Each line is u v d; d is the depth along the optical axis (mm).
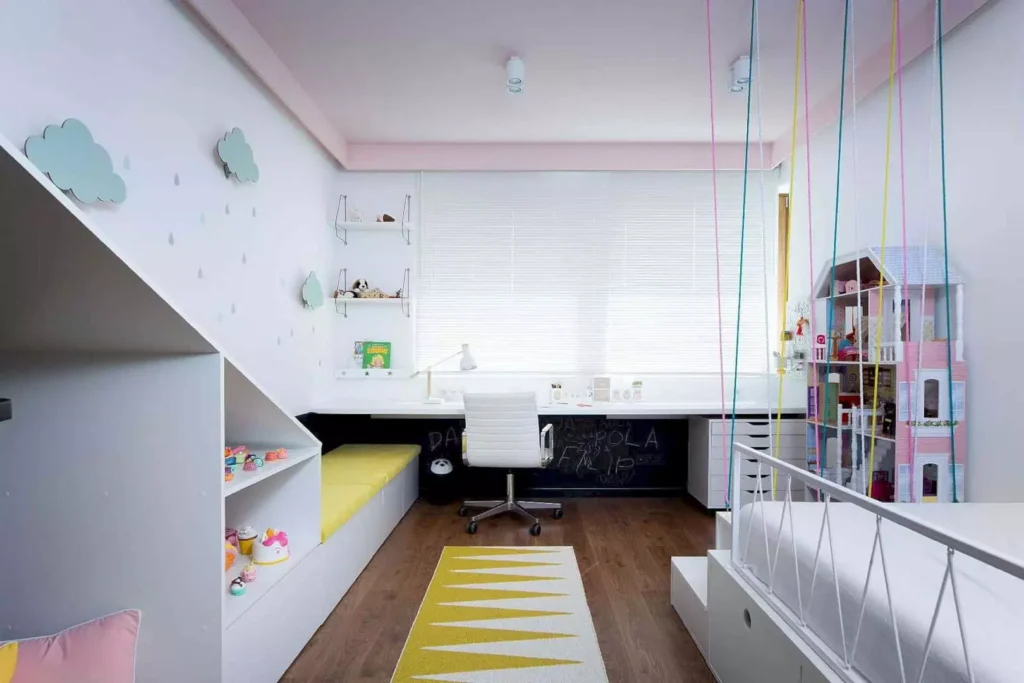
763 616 1361
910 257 2324
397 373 3742
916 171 2484
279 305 2852
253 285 2570
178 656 1332
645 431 3771
